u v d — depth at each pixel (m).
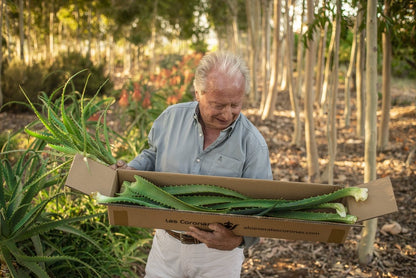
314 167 4.69
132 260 2.82
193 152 1.80
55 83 4.94
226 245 1.64
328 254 3.26
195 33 20.12
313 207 1.61
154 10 16.86
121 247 3.03
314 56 4.44
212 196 1.68
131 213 1.56
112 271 2.64
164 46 28.84
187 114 1.82
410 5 4.10
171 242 1.89
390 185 1.52
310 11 4.20
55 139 1.77
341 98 9.80
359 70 6.23
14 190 2.03
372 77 2.83
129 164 1.90
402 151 5.56
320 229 1.52
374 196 1.53
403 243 3.34
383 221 3.72
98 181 1.59
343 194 1.55
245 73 1.58
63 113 1.77
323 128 7.03
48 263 2.28
